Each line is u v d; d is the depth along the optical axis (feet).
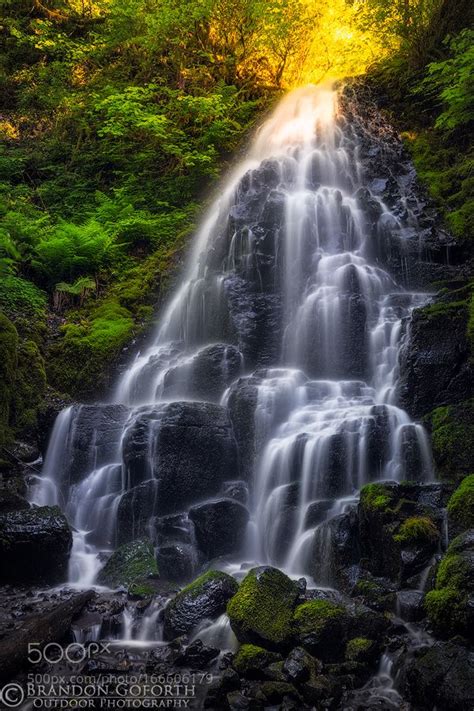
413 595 17.01
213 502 23.72
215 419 26.14
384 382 27.40
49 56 62.75
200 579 18.85
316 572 20.57
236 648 16.63
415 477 22.13
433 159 39.58
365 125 44.16
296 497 22.97
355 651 15.66
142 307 38.09
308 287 31.35
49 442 29.89
